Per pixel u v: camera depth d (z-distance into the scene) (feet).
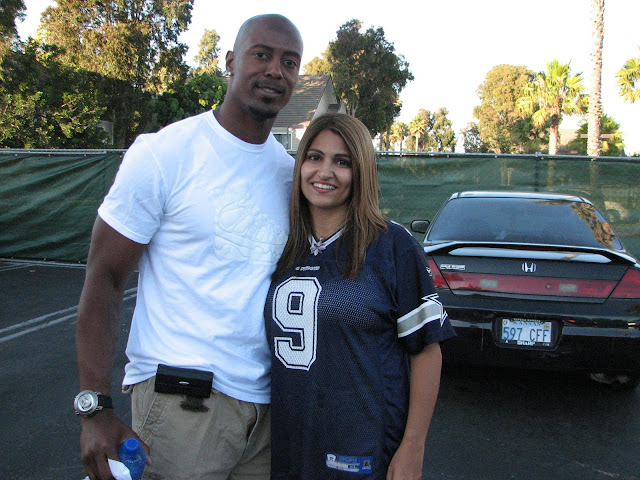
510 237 13.74
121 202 5.09
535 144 158.30
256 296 5.47
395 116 139.74
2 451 10.23
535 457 10.48
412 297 5.23
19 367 14.64
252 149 5.60
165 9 84.58
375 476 5.11
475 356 12.19
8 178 30.09
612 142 133.80
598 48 65.26
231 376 5.31
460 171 25.61
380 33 124.57
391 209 26.23
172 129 5.36
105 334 5.05
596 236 13.64
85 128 57.21
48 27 81.51
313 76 113.70
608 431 11.57
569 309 11.71
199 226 5.27
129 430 4.98
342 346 5.08
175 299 5.30
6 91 54.90
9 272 27.68
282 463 5.40
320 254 5.40
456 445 10.91
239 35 5.63
